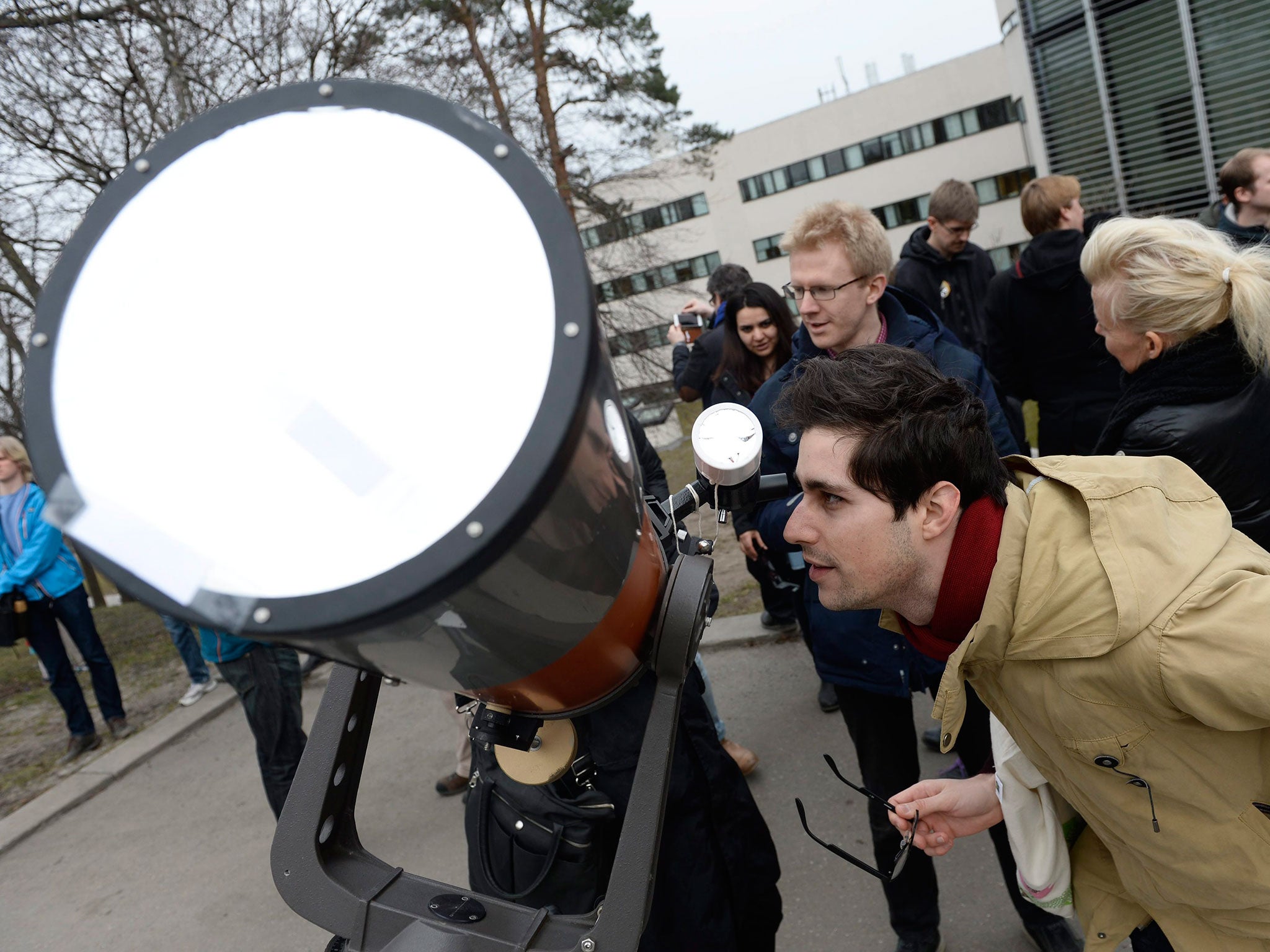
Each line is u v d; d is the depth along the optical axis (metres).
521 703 1.05
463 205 0.69
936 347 2.12
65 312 0.69
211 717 4.70
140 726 4.75
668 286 22.80
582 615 0.83
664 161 20.94
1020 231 40.41
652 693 1.32
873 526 1.12
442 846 3.13
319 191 0.71
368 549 0.63
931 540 1.14
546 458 0.62
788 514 2.02
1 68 7.45
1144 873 1.22
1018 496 1.14
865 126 41.47
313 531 0.63
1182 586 0.98
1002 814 1.43
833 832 2.78
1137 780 1.09
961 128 40.19
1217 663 0.94
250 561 0.64
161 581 0.64
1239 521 1.76
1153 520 1.04
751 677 3.85
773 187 43.28
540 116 16.11
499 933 1.01
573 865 1.34
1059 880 1.40
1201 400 1.72
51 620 4.45
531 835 1.35
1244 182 3.51
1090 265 1.83
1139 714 1.04
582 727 1.32
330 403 0.66
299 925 2.89
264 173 0.72
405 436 0.65
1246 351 1.65
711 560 1.10
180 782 4.05
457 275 0.68
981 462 1.12
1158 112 11.73
